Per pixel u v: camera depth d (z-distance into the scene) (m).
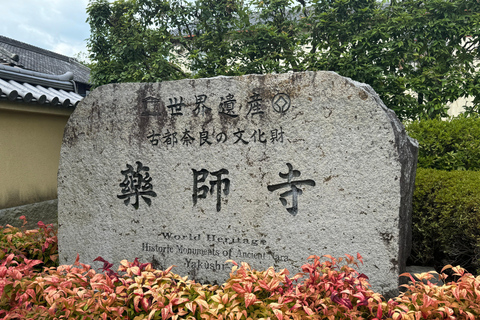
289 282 2.15
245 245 2.72
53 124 5.11
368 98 2.46
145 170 2.92
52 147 5.10
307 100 2.58
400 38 5.82
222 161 2.77
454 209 2.97
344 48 5.93
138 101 2.94
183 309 2.12
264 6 6.52
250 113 2.70
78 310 2.12
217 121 2.77
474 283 2.02
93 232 3.04
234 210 2.74
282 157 2.64
